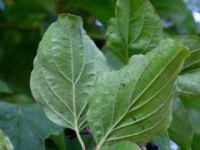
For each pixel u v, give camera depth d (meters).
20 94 0.73
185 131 0.50
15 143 0.48
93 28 0.81
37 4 0.89
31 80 0.40
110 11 0.75
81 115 0.40
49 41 0.40
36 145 0.49
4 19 0.92
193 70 0.44
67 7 0.81
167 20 0.77
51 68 0.40
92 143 0.45
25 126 0.50
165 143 0.48
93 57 0.40
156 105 0.37
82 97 0.40
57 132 0.50
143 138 0.38
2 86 0.71
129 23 0.44
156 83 0.37
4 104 0.51
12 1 0.91
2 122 0.50
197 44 0.44
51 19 0.80
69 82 0.40
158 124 0.38
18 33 0.92
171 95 0.37
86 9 0.78
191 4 0.84
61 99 0.40
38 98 0.40
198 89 0.44
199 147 0.75
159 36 0.44
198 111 0.76
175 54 0.36
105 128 0.38
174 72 0.36
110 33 0.45
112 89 0.38
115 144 0.37
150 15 0.44
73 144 0.49
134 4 0.44
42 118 0.51
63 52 0.40
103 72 0.40
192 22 0.78
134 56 0.37
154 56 0.36
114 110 0.38
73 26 0.40
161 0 0.75
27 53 0.91
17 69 0.90
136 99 0.37
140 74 0.37
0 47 0.92
